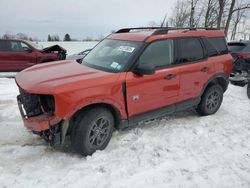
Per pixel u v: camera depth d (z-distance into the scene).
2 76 10.61
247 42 9.45
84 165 3.86
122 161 4.01
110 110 4.31
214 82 5.90
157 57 4.69
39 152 4.20
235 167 3.97
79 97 3.74
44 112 3.79
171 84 4.87
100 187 3.42
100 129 4.16
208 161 4.10
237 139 4.86
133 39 4.78
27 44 10.91
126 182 3.54
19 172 3.65
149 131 5.03
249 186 3.55
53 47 11.25
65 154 4.16
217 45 5.86
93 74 4.12
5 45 10.59
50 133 3.85
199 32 5.54
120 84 4.15
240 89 8.70
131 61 4.35
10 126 5.08
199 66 5.33
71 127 4.00
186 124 5.44
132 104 4.39
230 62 6.05
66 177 3.58
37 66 4.77
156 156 4.18
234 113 6.24
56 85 3.67
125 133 4.90
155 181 3.58
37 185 3.39
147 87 4.50
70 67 4.55
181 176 3.70
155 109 4.82
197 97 5.52
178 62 5.01
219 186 3.53
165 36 4.86
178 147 4.49
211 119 5.79
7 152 4.17
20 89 4.11
